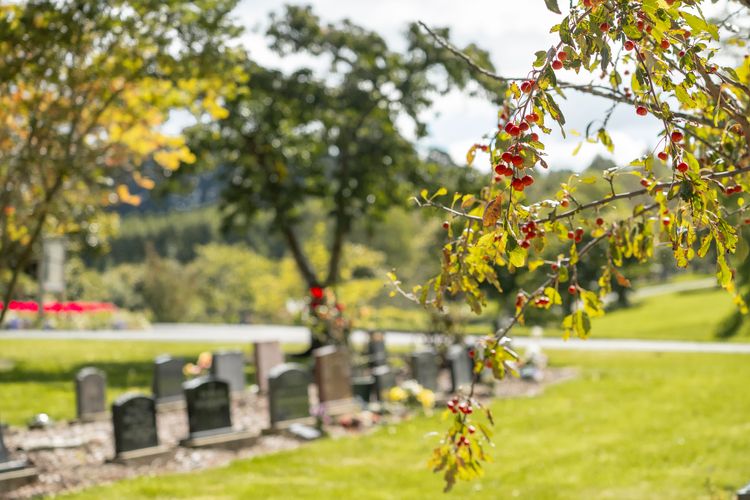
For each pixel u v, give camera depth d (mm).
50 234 15672
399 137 27891
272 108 26844
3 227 12695
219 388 14102
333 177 29000
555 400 17781
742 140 5434
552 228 4852
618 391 18594
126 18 11977
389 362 25688
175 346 33281
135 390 20859
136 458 12633
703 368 22656
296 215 29172
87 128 12703
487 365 5145
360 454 13195
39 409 17719
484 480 11562
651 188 4328
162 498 10484
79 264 46344
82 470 12172
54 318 46094
